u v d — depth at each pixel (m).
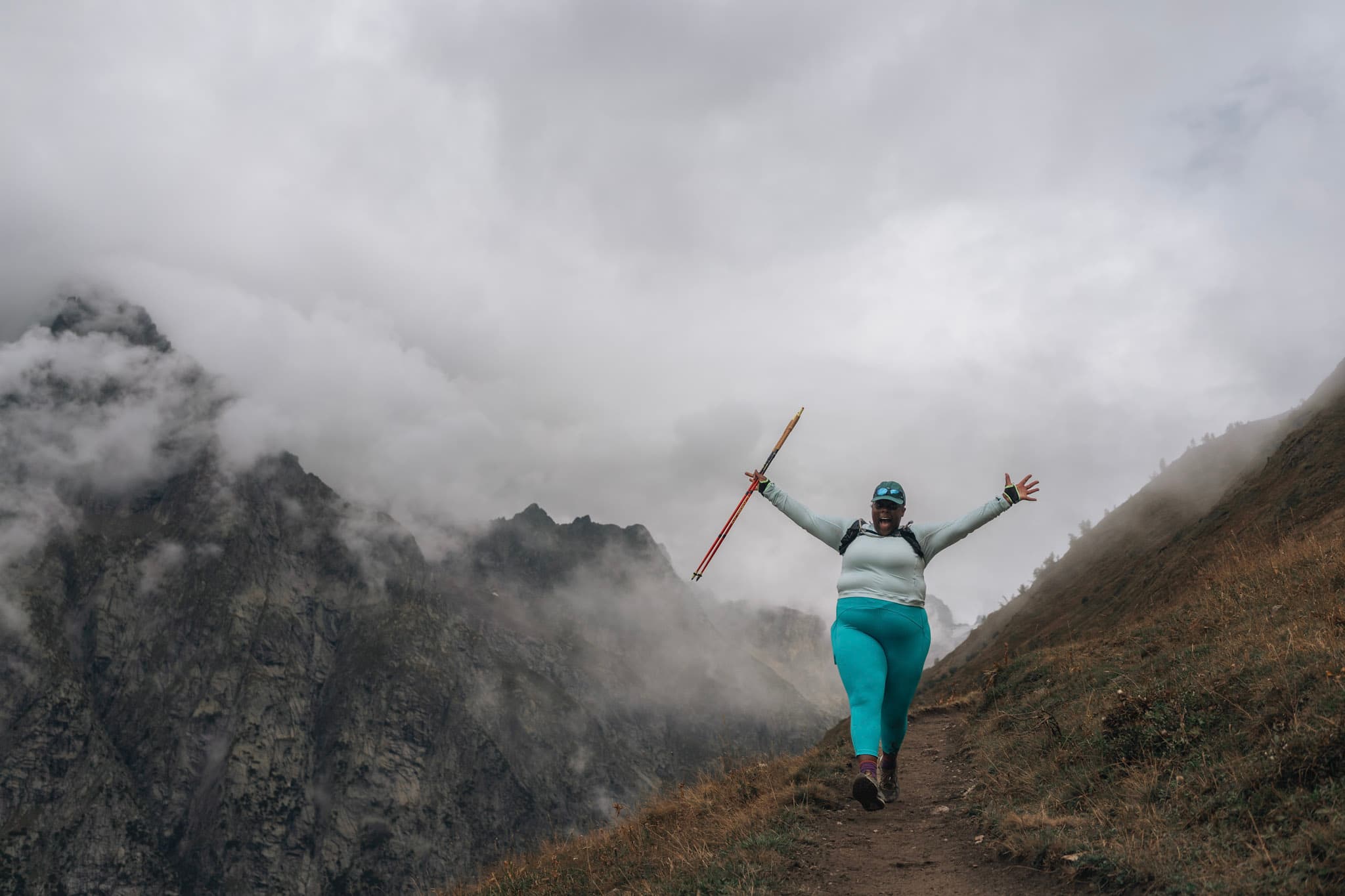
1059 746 8.46
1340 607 8.20
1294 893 4.05
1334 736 5.32
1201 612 11.94
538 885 9.65
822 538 7.43
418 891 12.20
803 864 6.63
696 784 12.25
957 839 6.93
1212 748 6.51
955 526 6.96
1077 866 5.34
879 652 6.92
